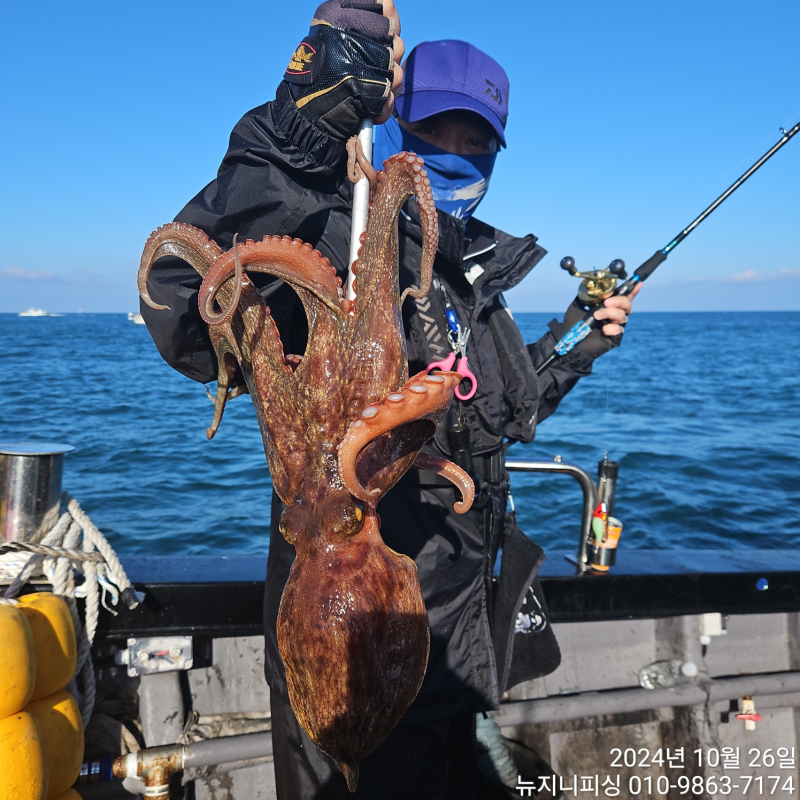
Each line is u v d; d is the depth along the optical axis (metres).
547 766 2.33
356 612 1.07
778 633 2.69
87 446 9.41
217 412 1.34
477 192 1.99
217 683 2.22
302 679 1.10
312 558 1.12
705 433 11.77
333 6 1.45
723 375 22.47
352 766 1.16
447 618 1.70
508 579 1.97
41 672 1.64
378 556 1.13
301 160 1.52
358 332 1.20
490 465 1.79
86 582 1.93
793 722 2.63
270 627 1.69
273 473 1.23
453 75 1.87
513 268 1.99
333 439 1.18
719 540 6.57
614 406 14.98
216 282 1.08
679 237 2.34
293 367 1.28
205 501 7.11
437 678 1.68
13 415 11.92
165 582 2.07
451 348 1.71
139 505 6.95
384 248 1.22
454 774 1.98
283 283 1.60
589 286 2.28
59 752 1.64
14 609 1.57
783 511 7.42
